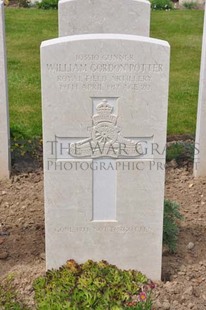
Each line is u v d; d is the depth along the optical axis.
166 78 2.07
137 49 2.04
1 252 2.47
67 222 2.23
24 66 5.04
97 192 2.21
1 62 2.92
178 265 2.39
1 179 3.10
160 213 2.23
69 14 3.24
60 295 2.03
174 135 3.62
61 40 2.04
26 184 3.06
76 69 2.05
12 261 2.42
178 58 5.35
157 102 2.10
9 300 2.09
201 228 2.65
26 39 5.93
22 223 2.70
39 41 5.88
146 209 2.23
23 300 2.18
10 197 2.93
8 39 5.92
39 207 2.83
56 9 7.49
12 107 4.04
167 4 7.70
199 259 2.43
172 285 2.27
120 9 3.25
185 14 7.17
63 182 2.18
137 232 2.26
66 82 2.07
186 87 4.54
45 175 2.17
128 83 2.08
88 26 3.27
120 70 2.06
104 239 2.26
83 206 2.22
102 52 2.04
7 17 6.86
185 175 3.15
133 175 2.19
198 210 2.81
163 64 2.06
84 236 2.26
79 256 2.28
